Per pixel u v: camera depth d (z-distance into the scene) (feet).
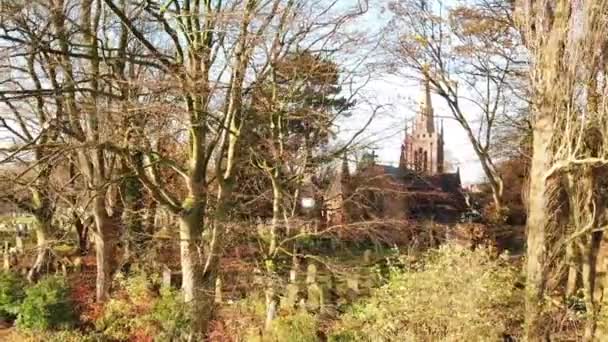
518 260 52.26
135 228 58.70
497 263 40.24
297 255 47.34
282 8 37.29
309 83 50.55
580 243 39.32
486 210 79.10
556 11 36.11
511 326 37.22
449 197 88.74
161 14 34.22
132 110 32.55
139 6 35.09
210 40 36.24
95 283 59.77
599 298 38.17
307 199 56.80
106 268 53.52
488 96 72.38
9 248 74.64
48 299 50.19
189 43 35.29
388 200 62.64
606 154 34.40
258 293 47.32
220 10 34.19
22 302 53.72
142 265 56.75
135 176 41.50
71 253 68.59
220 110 39.91
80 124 43.19
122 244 63.62
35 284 54.85
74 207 49.11
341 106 52.95
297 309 47.16
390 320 36.11
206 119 38.40
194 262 40.45
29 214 64.69
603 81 36.19
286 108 47.32
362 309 44.11
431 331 34.71
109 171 50.72
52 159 36.96
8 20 30.76
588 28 35.42
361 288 48.88
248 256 49.08
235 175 41.86
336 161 54.24
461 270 34.40
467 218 84.99
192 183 39.88
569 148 35.42
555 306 37.83
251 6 36.50
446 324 34.09
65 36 33.01
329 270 49.52
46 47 31.14
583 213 38.60
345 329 42.60
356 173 57.62
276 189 48.19
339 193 52.42
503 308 37.06
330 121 46.83
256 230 46.85
